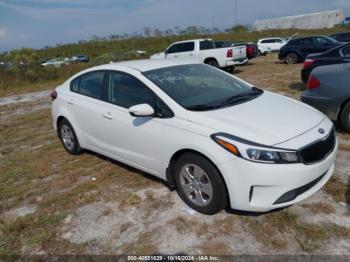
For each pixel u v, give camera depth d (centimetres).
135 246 284
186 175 320
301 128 292
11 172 466
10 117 856
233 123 293
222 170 279
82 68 2152
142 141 353
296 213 302
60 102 488
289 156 265
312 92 495
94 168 448
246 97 364
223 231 289
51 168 466
